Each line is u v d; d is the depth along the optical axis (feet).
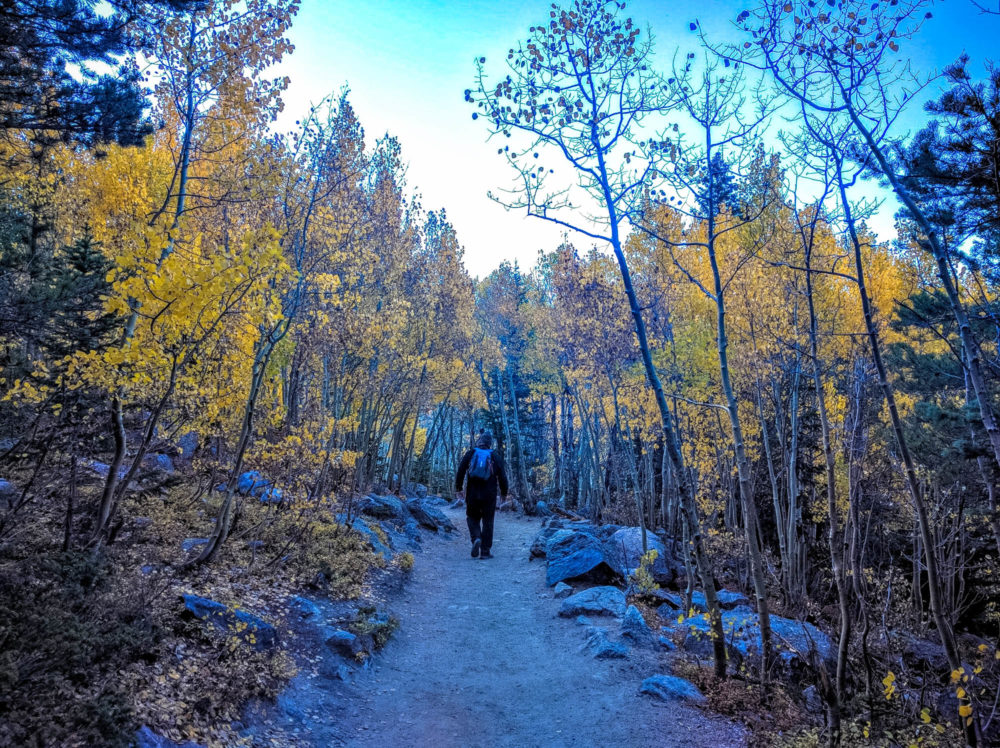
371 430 54.34
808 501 48.06
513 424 110.63
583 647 22.39
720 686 19.21
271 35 25.96
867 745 17.52
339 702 17.06
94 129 19.03
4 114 17.75
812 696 21.31
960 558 40.34
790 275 27.32
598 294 42.70
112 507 18.94
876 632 28.99
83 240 20.34
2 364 18.06
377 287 51.96
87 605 14.26
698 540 20.71
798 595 40.45
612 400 53.88
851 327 36.65
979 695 21.07
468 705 18.01
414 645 22.90
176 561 21.38
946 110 19.89
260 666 16.58
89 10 17.29
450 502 87.66
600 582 31.30
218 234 28.27
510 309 96.17
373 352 41.88
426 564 36.96
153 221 24.70
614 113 21.38
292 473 29.71
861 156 19.40
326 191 30.89
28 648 11.57
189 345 18.52
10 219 22.30
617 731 16.07
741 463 20.86
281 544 27.40
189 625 16.49
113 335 19.47
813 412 46.68
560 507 84.02
